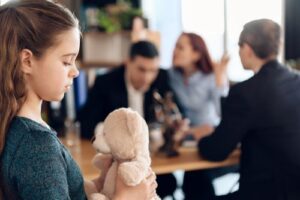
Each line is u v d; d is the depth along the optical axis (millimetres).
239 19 3326
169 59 4523
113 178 998
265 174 1643
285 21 2777
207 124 2469
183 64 2670
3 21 807
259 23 1658
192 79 2691
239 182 1731
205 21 3953
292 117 1622
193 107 2656
